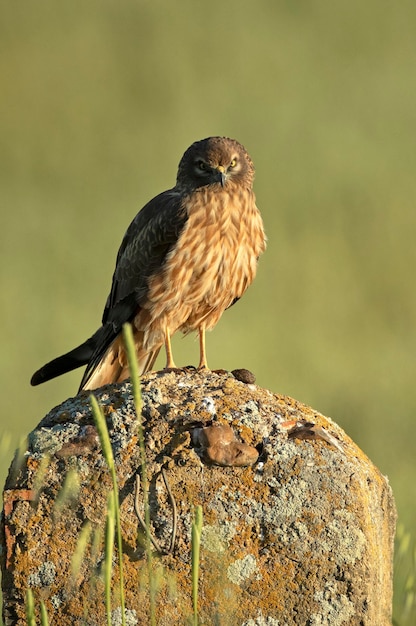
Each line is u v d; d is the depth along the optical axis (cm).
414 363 1847
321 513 636
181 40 3584
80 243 2325
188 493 637
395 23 3716
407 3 3800
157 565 632
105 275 2183
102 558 630
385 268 2212
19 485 643
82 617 630
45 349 1827
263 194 2488
